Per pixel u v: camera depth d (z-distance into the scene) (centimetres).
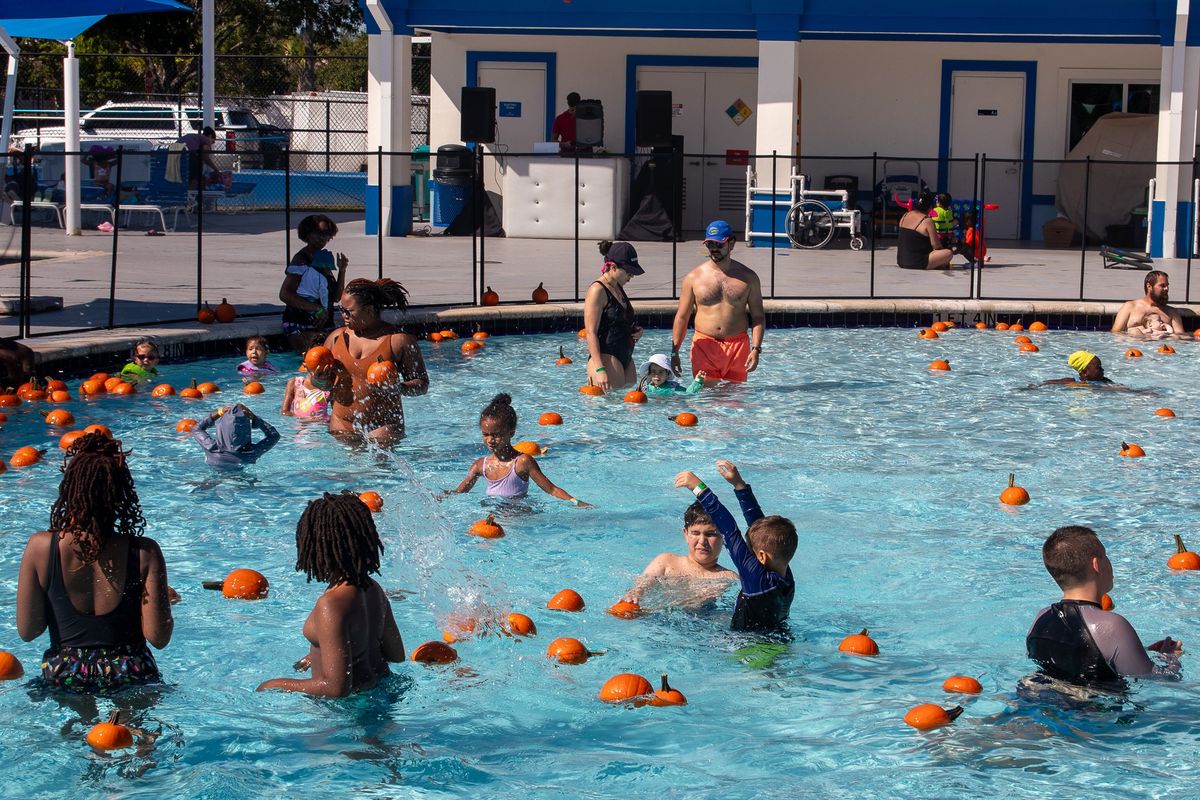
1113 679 496
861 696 506
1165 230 1938
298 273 1270
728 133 2284
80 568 478
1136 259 1858
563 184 2145
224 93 3838
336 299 1307
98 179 2264
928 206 1867
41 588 479
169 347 1208
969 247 1822
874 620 594
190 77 3784
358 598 491
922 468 859
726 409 1036
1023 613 603
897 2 1950
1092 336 1430
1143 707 480
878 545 703
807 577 652
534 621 586
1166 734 460
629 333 1095
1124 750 449
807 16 1973
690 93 2284
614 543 701
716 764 446
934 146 2244
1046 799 415
